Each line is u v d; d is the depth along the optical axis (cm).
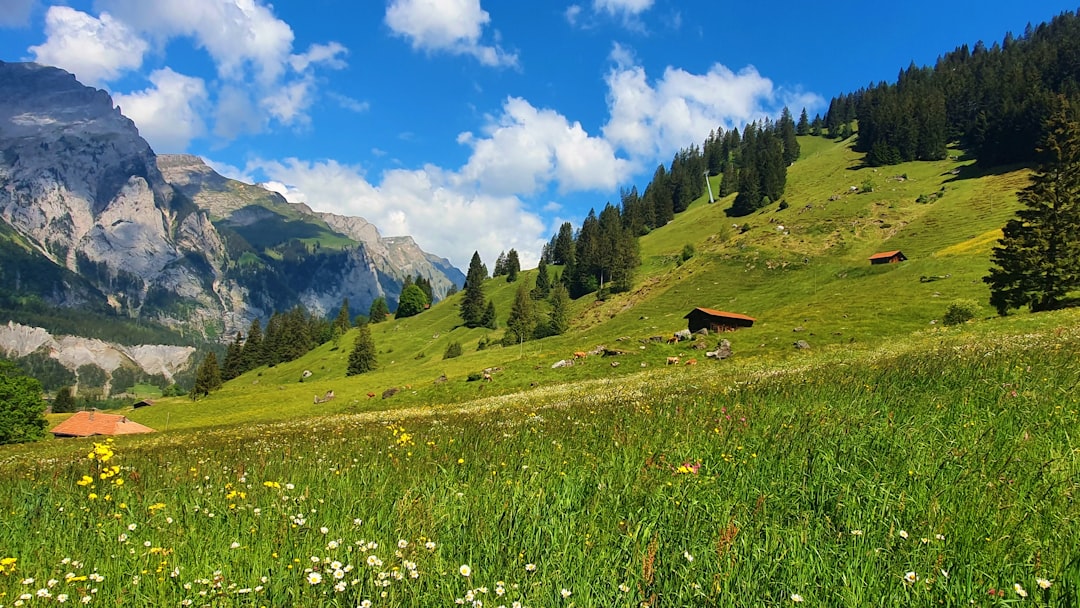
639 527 475
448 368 11856
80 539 590
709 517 518
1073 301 5966
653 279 17588
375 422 2441
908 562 409
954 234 13862
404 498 624
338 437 1548
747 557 426
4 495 850
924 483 550
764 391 1321
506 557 464
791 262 14825
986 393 962
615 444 858
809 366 2570
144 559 513
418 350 17388
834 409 969
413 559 470
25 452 3894
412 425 1714
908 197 18200
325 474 833
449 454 923
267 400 10431
